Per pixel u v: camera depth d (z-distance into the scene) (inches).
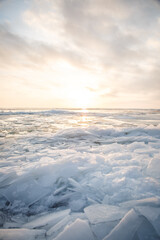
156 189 82.6
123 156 141.5
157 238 52.6
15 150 182.7
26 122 530.9
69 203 81.7
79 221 60.6
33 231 59.4
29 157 150.6
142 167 112.1
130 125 440.1
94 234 55.4
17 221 69.8
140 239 51.9
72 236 53.7
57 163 112.8
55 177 100.3
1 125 440.5
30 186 92.4
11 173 97.9
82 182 97.8
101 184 92.7
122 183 90.0
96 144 217.3
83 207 77.8
